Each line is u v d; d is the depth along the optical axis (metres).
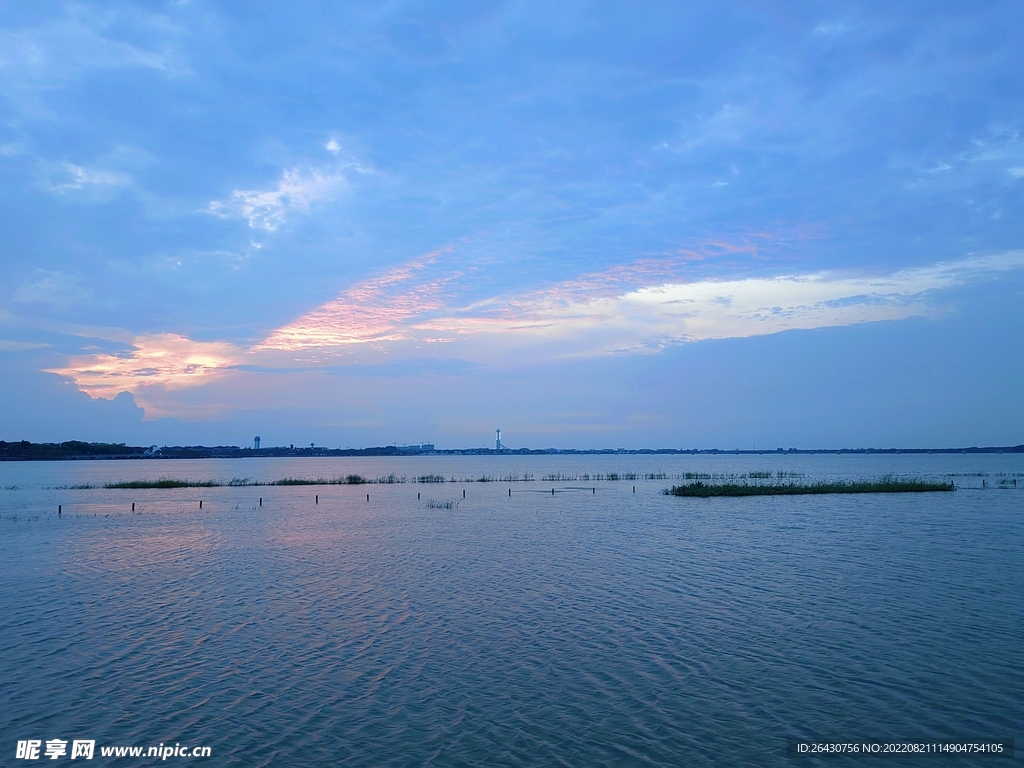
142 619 23.95
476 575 31.34
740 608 24.98
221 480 128.88
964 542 40.69
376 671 18.66
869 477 122.44
